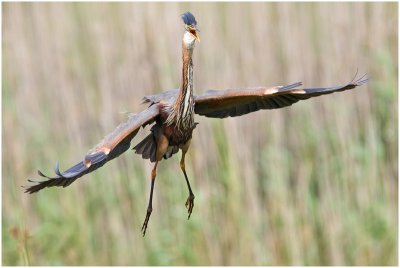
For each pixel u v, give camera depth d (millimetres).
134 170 13109
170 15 13414
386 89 13250
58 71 13844
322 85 13555
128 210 13000
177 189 12750
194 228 12602
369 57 13664
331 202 12859
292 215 12648
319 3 13758
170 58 13336
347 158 13016
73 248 12953
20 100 13867
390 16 13805
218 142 12953
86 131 13594
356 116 13344
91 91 13727
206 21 13406
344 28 13672
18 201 12992
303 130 13344
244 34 13484
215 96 6590
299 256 12492
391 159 13305
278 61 13547
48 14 14141
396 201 13016
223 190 12844
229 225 12648
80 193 13234
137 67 13297
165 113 6523
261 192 13180
